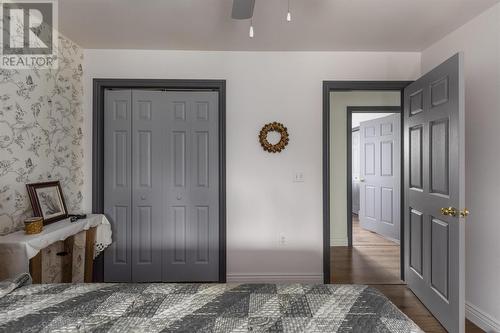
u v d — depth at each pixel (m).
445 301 2.17
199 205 3.04
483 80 2.22
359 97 4.34
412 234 2.76
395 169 4.52
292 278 3.02
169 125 3.03
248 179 3.02
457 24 2.44
